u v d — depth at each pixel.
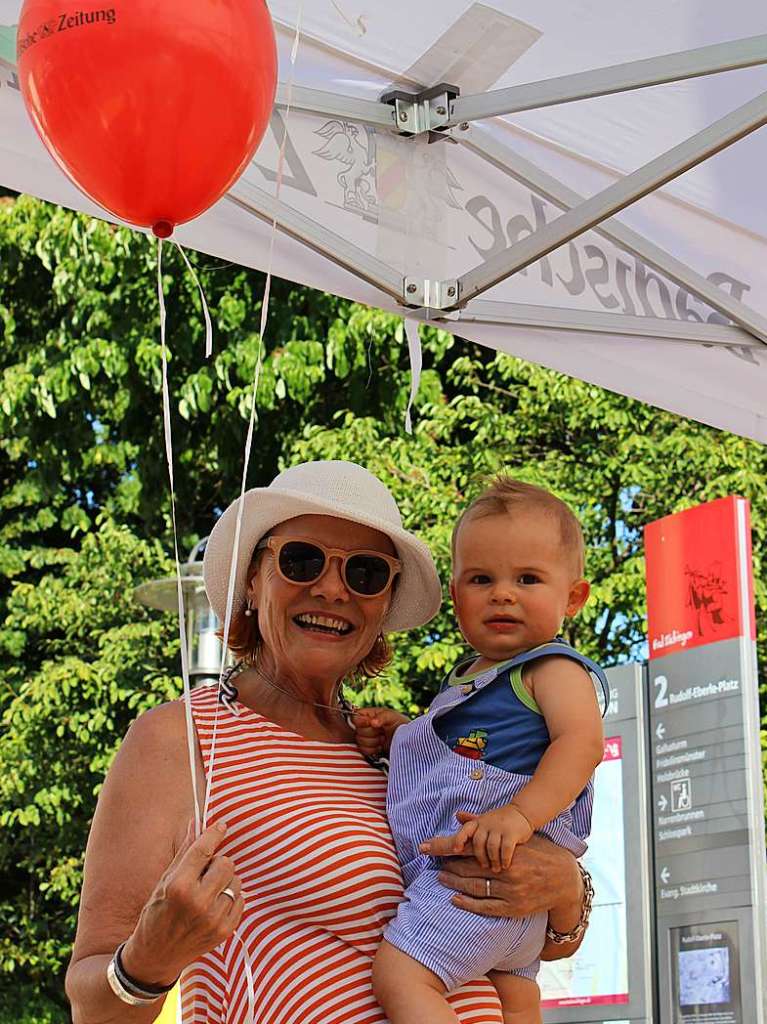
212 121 1.91
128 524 12.14
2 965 11.09
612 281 3.26
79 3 1.87
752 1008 4.08
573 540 2.70
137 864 2.24
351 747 2.55
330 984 2.29
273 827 2.33
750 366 3.46
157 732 2.37
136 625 10.80
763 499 10.23
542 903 2.36
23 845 11.05
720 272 3.38
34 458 11.77
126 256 11.17
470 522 2.69
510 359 10.69
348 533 2.57
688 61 2.71
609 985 4.43
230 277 11.39
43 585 11.29
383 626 2.78
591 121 3.10
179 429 11.76
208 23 1.88
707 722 4.29
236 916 1.95
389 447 10.54
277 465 11.90
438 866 2.39
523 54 2.91
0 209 11.60
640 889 4.41
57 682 10.72
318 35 2.76
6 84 2.49
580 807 2.53
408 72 2.88
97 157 1.92
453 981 2.31
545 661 2.55
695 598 4.36
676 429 10.42
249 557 2.59
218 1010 2.31
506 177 3.09
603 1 2.84
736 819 4.18
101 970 2.07
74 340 11.36
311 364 10.88
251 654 2.62
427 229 2.97
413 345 2.98
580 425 10.63
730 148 3.21
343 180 2.87
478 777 2.44
